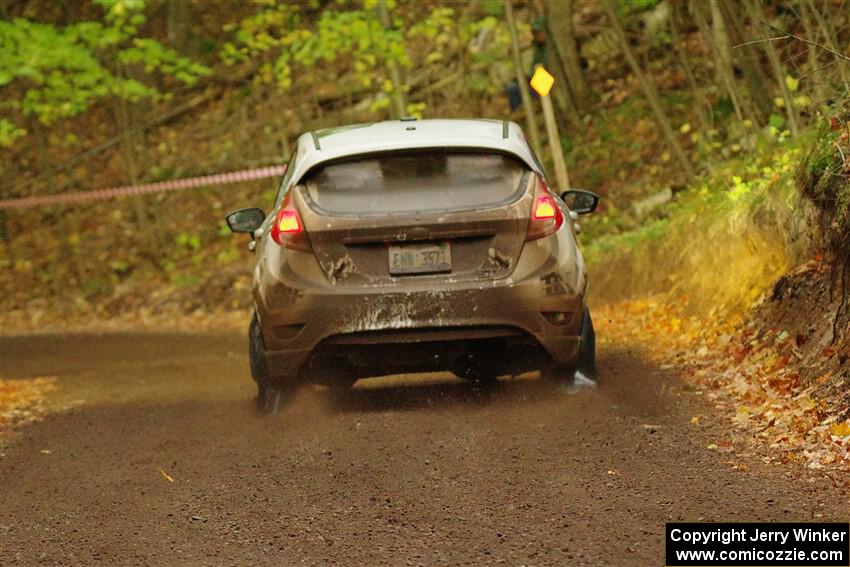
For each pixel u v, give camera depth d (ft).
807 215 57.26
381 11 124.16
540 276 48.91
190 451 46.93
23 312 151.12
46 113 135.64
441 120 54.60
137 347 104.12
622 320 81.61
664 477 36.94
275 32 157.79
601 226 120.16
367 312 48.60
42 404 67.41
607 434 43.62
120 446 49.57
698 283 75.72
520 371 51.60
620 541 30.50
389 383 60.49
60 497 40.73
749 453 39.01
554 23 141.49
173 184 139.85
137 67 192.34
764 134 106.73
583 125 138.00
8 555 33.35
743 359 55.06
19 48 124.88
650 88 112.78
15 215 181.37
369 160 50.03
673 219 94.73
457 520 33.78
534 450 42.01
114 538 34.53
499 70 152.87
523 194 49.44
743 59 105.29
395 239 48.78
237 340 103.40
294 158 53.78
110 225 170.71
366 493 37.76
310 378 51.52
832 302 49.57
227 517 36.04
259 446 46.62
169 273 151.94
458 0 157.17
